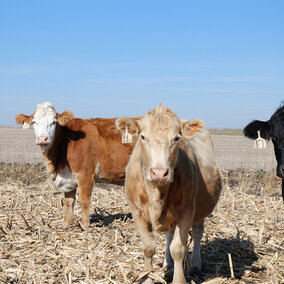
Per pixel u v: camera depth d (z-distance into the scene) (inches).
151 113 153.1
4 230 257.1
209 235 253.9
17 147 874.8
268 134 249.6
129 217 311.0
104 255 210.5
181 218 159.9
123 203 354.3
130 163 168.9
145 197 158.6
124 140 158.4
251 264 207.6
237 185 457.4
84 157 292.4
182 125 156.2
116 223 290.2
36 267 197.5
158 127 145.0
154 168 139.1
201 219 195.9
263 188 429.7
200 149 196.4
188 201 160.9
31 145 943.0
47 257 211.5
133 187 162.6
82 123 306.2
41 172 513.0
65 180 291.7
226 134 2028.8
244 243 236.5
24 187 424.8
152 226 167.3
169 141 144.3
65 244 233.5
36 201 354.9
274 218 297.4
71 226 284.2
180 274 158.4
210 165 193.8
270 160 711.7
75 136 296.0
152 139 143.9
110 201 359.9
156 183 140.8
